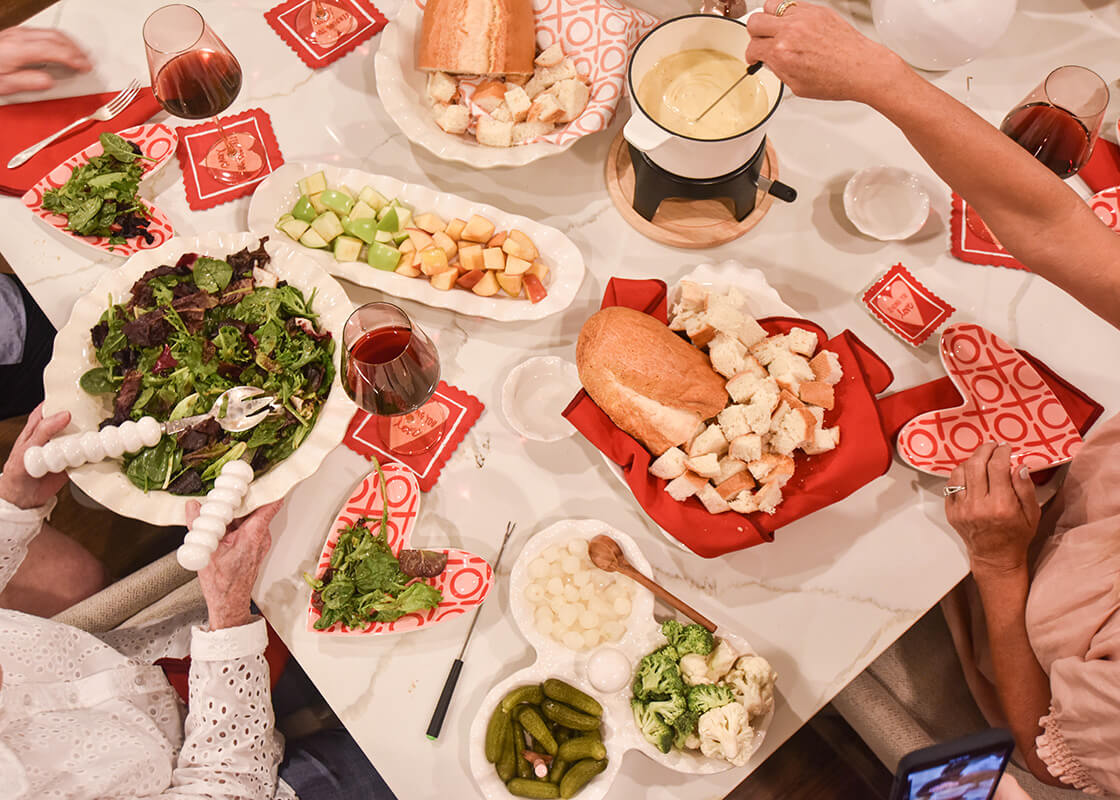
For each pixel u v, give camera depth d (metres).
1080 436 1.44
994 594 1.40
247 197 1.67
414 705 1.41
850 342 1.40
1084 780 1.29
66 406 1.42
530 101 1.60
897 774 1.02
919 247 1.61
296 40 1.75
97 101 1.70
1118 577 1.27
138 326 1.43
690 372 1.34
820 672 1.41
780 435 1.33
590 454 1.52
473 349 1.58
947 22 1.49
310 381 1.46
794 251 1.61
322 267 1.54
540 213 1.65
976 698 1.64
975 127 1.21
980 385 1.46
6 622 1.44
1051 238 1.25
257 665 1.43
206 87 1.48
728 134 1.40
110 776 1.31
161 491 1.39
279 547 1.47
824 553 1.46
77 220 1.57
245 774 1.43
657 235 1.60
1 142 1.66
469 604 1.42
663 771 1.37
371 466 1.51
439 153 1.58
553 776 1.34
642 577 1.38
